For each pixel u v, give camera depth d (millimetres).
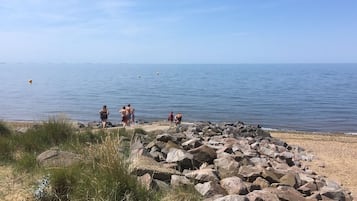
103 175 5488
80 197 5398
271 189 7727
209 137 17156
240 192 7000
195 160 9164
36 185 6047
